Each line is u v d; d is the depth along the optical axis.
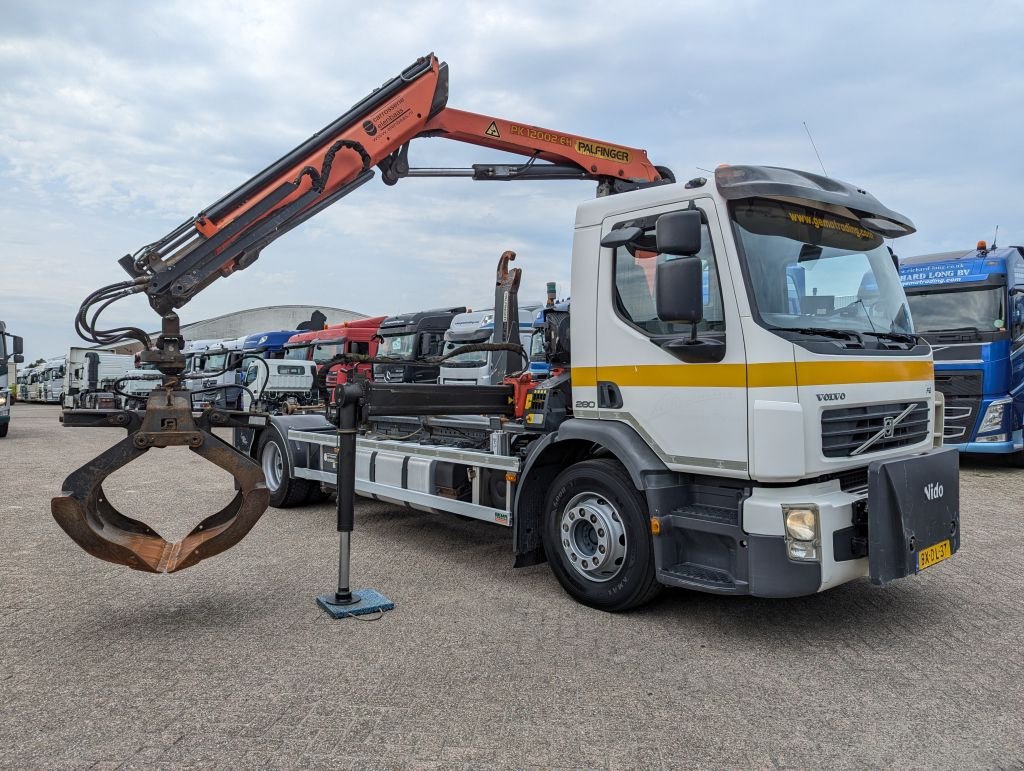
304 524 7.42
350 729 3.13
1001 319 10.31
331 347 22.14
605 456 4.91
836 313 4.44
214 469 11.98
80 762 2.85
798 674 3.73
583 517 4.73
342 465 4.76
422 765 2.85
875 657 3.94
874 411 4.27
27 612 4.66
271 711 3.29
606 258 4.74
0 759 2.87
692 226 3.91
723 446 4.07
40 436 19.56
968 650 4.04
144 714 3.26
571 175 6.52
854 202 4.48
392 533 7.01
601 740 3.06
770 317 4.04
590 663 3.86
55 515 4.10
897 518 3.91
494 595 5.04
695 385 4.21
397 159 5.97
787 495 3.96
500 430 5.69
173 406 4.35
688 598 4.97
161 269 4.96
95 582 5.34
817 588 3.83
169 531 7.16
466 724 3.19
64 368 42.97
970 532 6.79
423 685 3.58
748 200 4.21
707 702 3.41
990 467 11.21
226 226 5.09
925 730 3.15
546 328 5.54
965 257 10.88
